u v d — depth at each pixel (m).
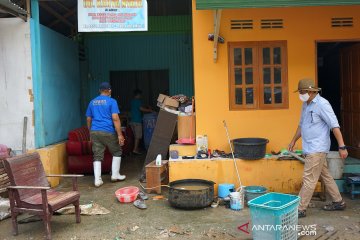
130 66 9.87
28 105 6.46
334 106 8.14
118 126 6.64
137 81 10.09
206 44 6.12
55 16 7.79
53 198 4.52
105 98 6.63
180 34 9.80
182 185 5.62
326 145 4.84
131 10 6.11
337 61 7.91
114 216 5.06
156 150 6.68
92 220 4.93
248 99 6.23
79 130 7.59
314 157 4.82
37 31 6.55
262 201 4.11
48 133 6.94
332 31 6.09
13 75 6.44
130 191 5.82
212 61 6.14
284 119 6.16
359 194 5.75
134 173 7.49
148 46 9.85
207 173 5.81
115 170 6.80
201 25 6.11
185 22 9.77
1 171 5.64
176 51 9.84
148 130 9.44
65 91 8.02
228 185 5.59
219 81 6.15
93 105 6.67
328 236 4.23
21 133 6.46
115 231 4.55
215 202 5.49
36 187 4.27
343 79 7.06
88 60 9.84
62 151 7.15
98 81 9.87
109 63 9.87
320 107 4.79
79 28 6.08
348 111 6.87
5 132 6.46
